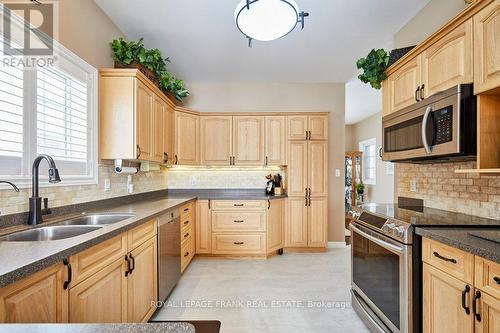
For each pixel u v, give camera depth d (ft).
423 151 5.94
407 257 5.14
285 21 6.20
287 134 13.07
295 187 13.00
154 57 9.12
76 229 5.40
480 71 4.70
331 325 6.84
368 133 23.13
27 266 3.02
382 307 6.04
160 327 1.87
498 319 3.50
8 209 5.04
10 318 2.94
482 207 5.88
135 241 5.95
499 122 4.79
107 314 4.81
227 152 13.16
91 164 7.49
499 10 4.31
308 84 14.12
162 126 10.31
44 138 5.98
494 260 3.41
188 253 10.82
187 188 13.93
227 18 8.43
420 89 6.33
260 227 12.14
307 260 11.84
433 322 4.73
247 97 14.08
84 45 7.24
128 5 7.78
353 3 7.65
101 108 7.80
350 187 24.20
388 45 10.17
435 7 7.46
